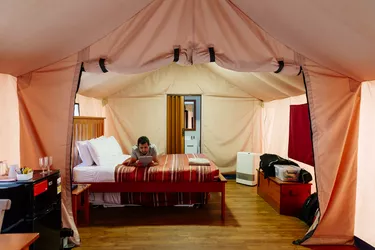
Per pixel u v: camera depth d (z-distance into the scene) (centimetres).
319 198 259
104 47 240
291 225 317
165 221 328
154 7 221
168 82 551
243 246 263
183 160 407
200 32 237
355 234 265
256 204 396
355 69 233
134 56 239
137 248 258
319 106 256
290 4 182
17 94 246
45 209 208
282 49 247
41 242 200
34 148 248
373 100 251
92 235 285
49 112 247
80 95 429
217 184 336
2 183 188
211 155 557
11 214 183
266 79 389
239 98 559
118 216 342
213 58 240
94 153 357
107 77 400
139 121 550
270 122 523
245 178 512
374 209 246
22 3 157
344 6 158
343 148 258
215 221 329
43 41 204
